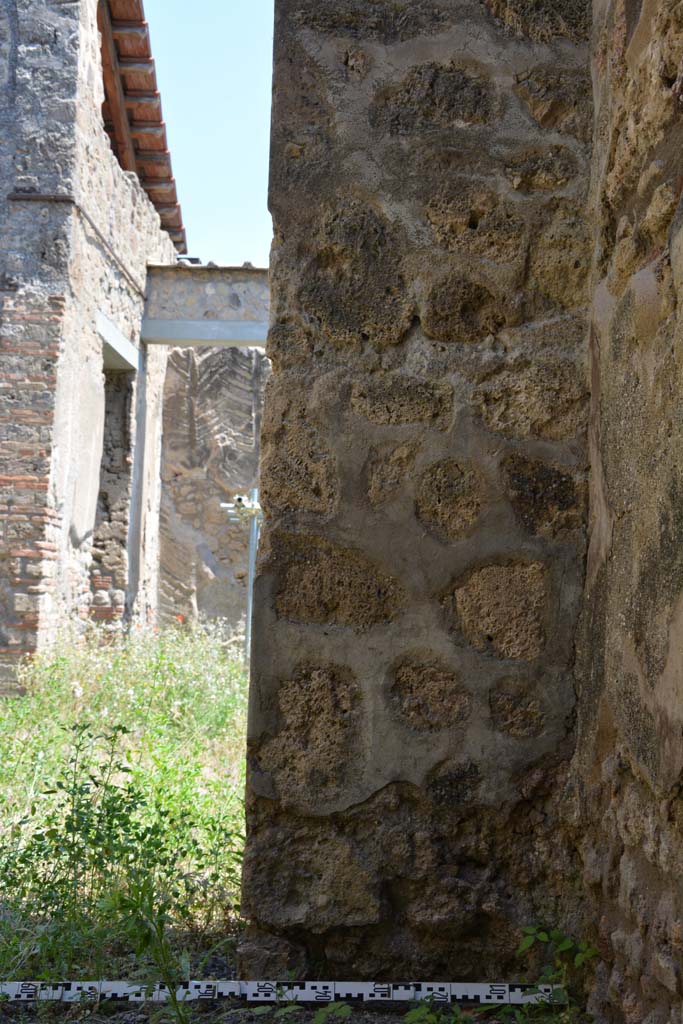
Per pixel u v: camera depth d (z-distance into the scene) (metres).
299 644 2.38
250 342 10.88
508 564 2.38
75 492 8.98
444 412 2.43
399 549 2.39
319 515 2.41
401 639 2.37
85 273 8.87
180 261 12.90
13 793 4.13
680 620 1.66
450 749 2.34
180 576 13.57
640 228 1.99
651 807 1.82
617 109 2.21
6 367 8.29
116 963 2.48
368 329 2.45
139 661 7.93
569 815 2.30
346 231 2.46
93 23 8.98
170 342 11.02
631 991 1.92
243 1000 2.27
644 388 1.94
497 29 2.50
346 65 2.49
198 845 3.29
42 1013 2.22
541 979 2.21
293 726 2.37
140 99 11.12
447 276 2.45
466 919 2.29
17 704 6.69
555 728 2.34
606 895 2.10
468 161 2.47
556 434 2.41
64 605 8.78
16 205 8.40
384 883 2.33
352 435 2.43
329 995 2.26
